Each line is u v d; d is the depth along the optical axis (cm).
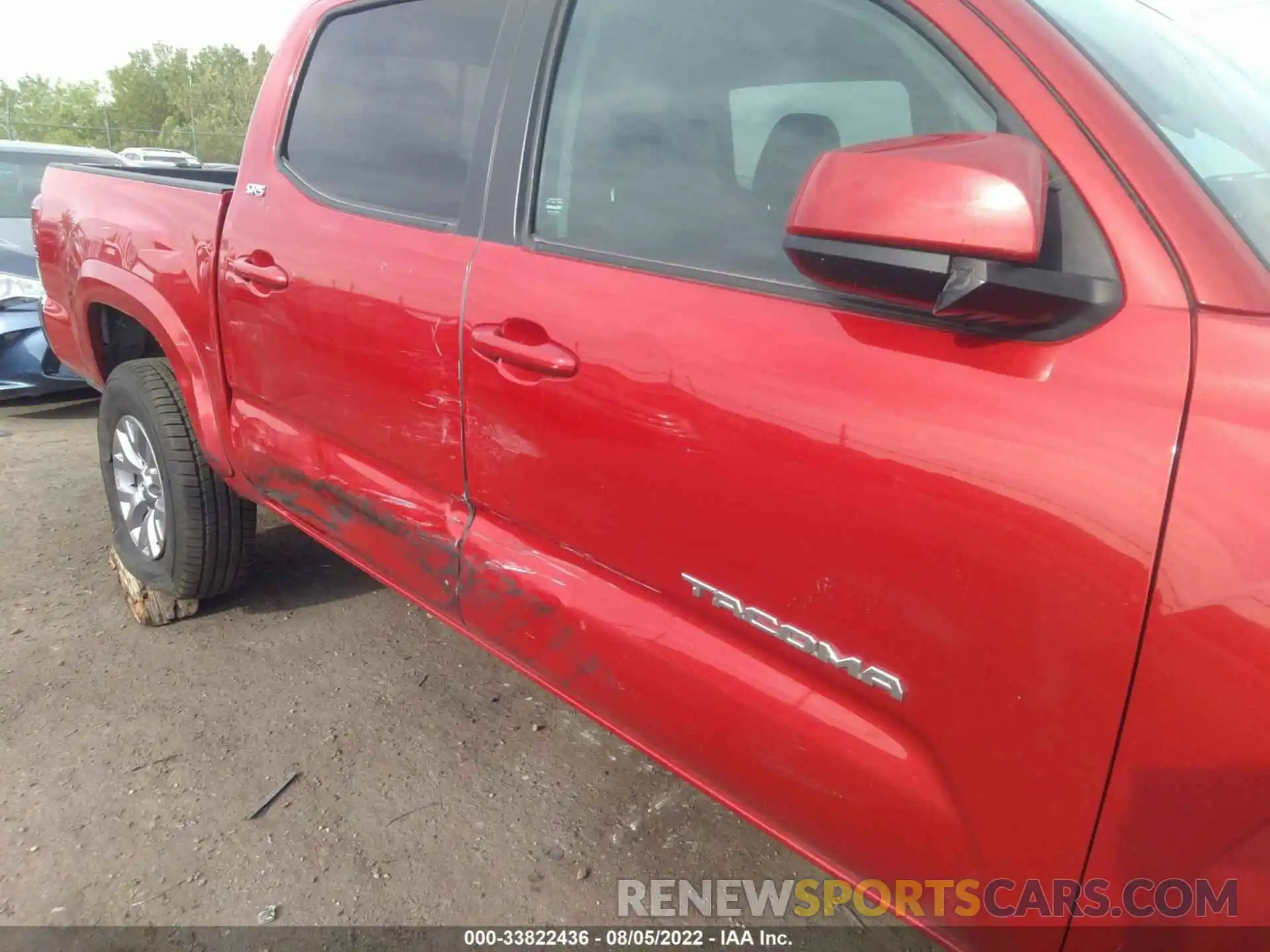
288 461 224
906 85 123
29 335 461
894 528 111
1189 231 100
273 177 222
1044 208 96
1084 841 101
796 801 130
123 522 291
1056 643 99
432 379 175
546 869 195
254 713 245
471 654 279
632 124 154
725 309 131
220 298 234
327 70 219
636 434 139
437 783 220
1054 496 99
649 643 145
